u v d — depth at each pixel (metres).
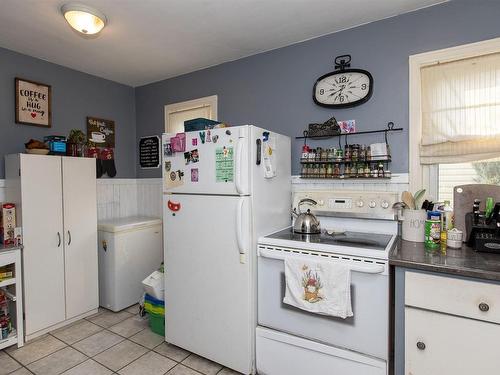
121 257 2.82
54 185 2.47
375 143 2.12
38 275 2.36
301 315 1.77
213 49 2.61
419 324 1.46
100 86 3.28
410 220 1.89
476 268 1.33
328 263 1.64
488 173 1.88
